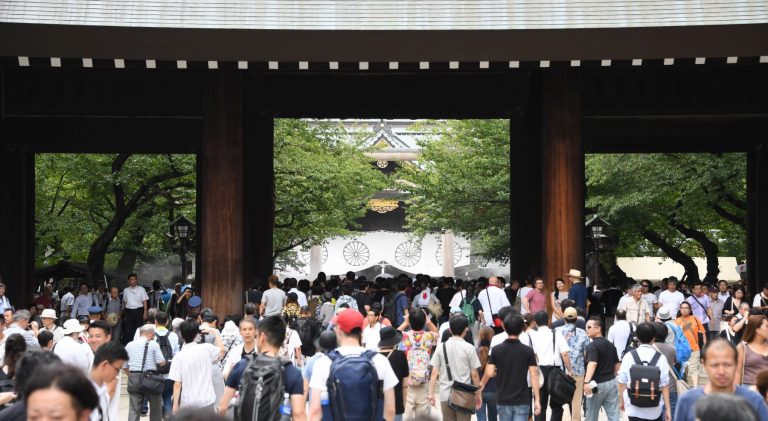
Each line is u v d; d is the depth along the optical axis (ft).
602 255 137.49
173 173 114.62
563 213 76.07
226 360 44.70
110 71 90.43
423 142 147.64
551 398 42.45
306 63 70.13
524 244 98.48
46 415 15.85
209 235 76.23
